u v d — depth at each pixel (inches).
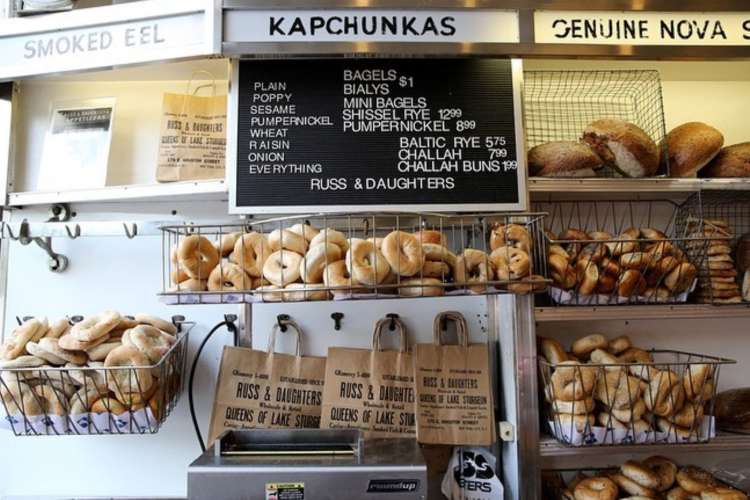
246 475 37.6
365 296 37.9
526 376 46.3
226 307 53.7
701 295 48.4
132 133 56.1
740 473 50.4
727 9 46.8
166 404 44.7
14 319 53.2
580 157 47.5
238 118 47.1
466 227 52.5
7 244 54.0
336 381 50.8
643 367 45.9
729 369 56.1
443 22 45.4
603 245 46.9
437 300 53.7
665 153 49.6
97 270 53.9
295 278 38.7
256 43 44.4
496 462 50.5
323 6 44.8
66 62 45.9
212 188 46.9
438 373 50.4
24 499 50.8
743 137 59.2
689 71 57.3
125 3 48.9
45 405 41.3
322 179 46.3
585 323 55.4
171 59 44.6
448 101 48.0
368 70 48.1
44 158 53.3
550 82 58.2
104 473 51.7
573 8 46.1
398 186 46.4
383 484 37.9
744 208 58.3
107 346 42.0
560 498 49.7
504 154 47.4
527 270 40.7
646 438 43.9
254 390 50.8
